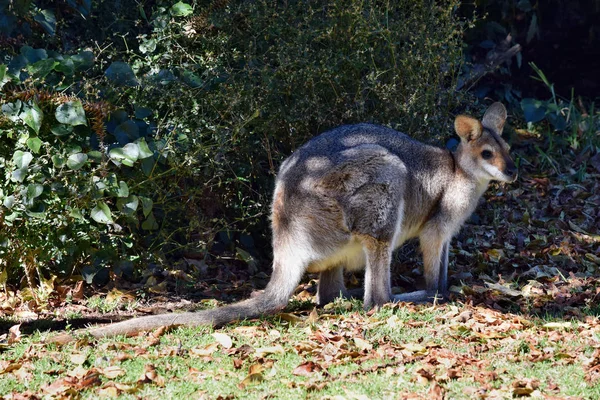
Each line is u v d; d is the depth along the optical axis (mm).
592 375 6328
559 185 12586
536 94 15578
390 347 6934
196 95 9539
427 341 7148
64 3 10586
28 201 8203
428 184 9047
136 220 9219
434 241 9125
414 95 9805
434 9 10273
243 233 10266
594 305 8680
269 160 9938
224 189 10117
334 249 8430
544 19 15406
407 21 10117
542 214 11820
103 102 8586
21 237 8594
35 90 8297
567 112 14328
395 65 9984
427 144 9227
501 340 7207
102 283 9258
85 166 8766
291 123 9852
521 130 14180
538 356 6770
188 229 9633
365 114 10086
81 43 10312
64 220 8547
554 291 9148
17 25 9805
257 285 9594
